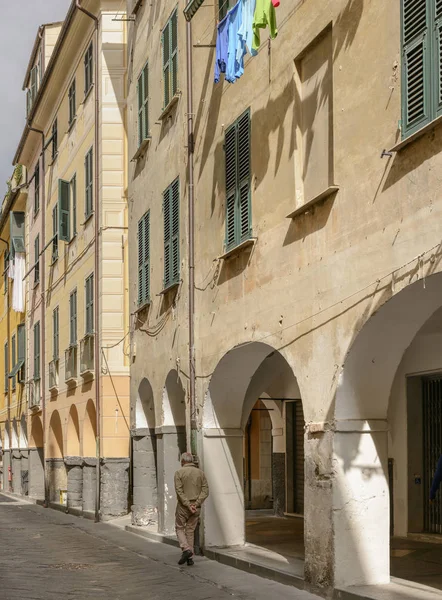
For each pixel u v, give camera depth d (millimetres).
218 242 16219
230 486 16828
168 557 16750
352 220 11148
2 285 56062
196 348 17375
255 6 13008
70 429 31969
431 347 16078
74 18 29656
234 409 16938
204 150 17125
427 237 9453
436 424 16484
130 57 24234
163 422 19922
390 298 10195
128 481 26547
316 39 12328
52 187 36500
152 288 21094
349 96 11258
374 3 10688
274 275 13609
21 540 21156
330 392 11695
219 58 14672
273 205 13680
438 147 9266
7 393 50688
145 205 21984
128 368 26828
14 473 47469
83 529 24047
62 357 33469
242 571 14523
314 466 12047
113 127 27547
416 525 16703
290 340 12977
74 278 31500
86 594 12680
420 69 9609
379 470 11703
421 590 11117
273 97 13742
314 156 12453
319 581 11852
